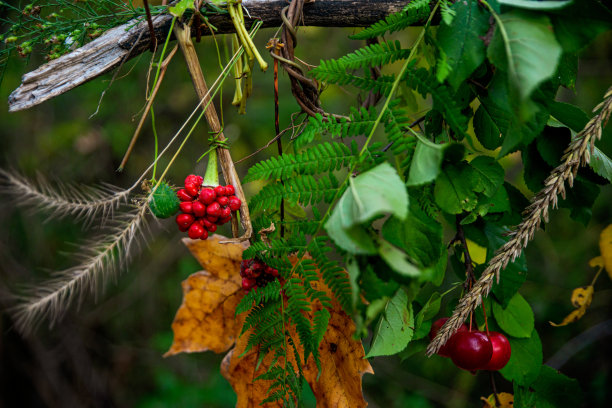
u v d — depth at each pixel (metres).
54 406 2.33
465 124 0.91
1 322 2.21
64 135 2.04
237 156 2.10
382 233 0.89
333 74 0.94
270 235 0.96
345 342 0.97
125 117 2.11
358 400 0.96
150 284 2.49
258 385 0.98
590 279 2.48
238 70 0.99
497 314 0.99
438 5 0.93
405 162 0.92
